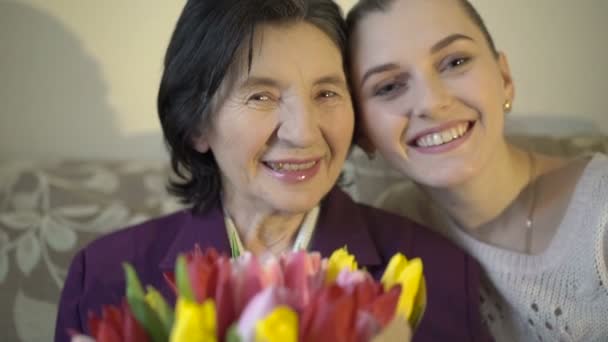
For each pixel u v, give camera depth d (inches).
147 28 45.6
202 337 12.9
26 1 44.5
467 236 35.1
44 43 45.3
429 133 30.3
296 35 27.3
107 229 38.8
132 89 46.5
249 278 15.0
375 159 42.4
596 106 48.4
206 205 33.4
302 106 27.0
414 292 16.8
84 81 46.1
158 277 32.0
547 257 32.0
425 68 29.4
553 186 34.6
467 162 30.2
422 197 39.3
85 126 46.8
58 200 39.3
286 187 28.6
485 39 31.3
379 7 30.5
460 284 32.0
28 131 46.4
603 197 31.2
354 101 32.4
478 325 31.3
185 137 30.9
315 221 32.9
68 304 32.3
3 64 45.2
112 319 15.4
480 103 29.7
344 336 13.8
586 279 31.2
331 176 29.8
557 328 32.4
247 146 27.9
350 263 17.6
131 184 40.9
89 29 45.3
